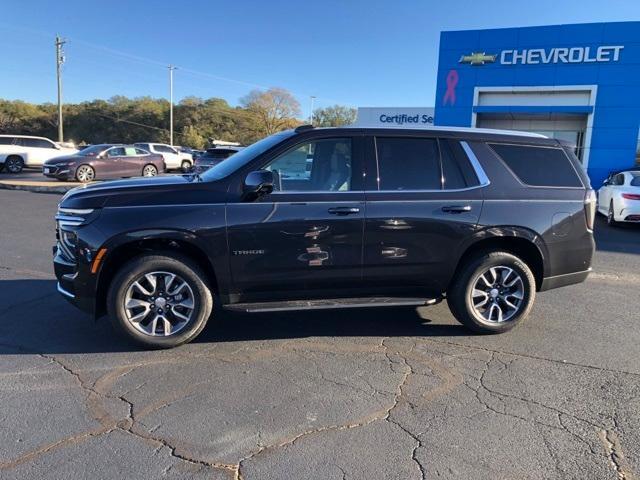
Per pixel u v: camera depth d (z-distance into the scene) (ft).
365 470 8.73
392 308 17.89
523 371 12.88
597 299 19.62
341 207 13.87
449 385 12.01
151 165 75.15
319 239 13.84
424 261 14.55
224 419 10.31
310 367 12.89
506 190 14.97
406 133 14.76
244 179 13.65
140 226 12.96
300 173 14.11
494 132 15.48
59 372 12.34
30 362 12.88
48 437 9.55
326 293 14.48
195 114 320.29
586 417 10.66
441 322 16.52
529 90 62.39
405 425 10.20
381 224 14.10
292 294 14.28
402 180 14.48
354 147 14.39
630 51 58.03
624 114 59.31
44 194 55.21
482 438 9.79
